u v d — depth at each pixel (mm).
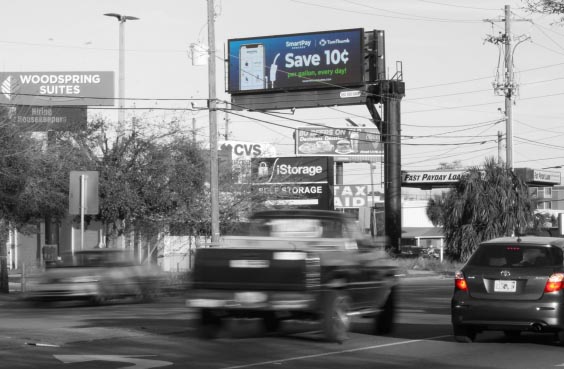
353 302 15062
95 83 51375
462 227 50969
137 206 35844
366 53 58438
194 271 14703
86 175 26188
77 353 13438
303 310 14062
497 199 50219
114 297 24469
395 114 55625
